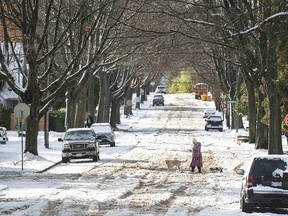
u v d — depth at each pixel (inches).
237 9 2517.2
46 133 4114.2
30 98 3260.3
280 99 2960.1
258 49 2763.3
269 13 2448.3
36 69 3196.4
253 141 4530.0
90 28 3181.6
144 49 4384.8
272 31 2529.5
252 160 1536.7
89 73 4165.8
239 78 5452.8
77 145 3233.3
